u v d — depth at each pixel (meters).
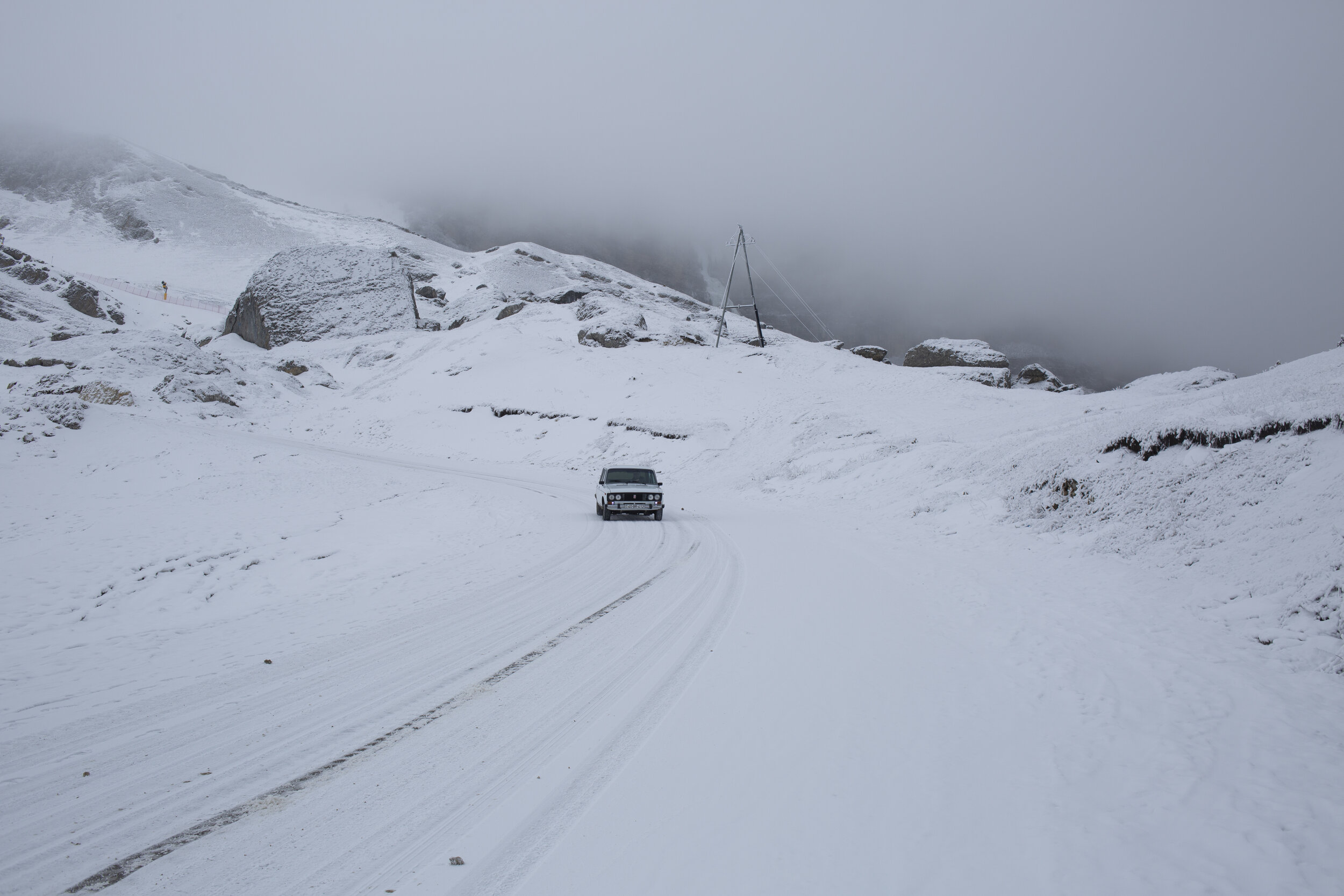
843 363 57.41
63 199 174.25
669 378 47.72
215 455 28.08
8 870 3.28
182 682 6.25
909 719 5.05
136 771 4.41
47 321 73.50
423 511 20.81
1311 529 8.42
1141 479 12.66
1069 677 6.05
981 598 9.18
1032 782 4.11
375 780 4.19
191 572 12.73
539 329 73.62
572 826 3.58
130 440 28.47
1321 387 12.44
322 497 23.27
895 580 10.35
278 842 3.52
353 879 3.17
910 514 17.53
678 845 3.38
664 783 4.04
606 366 52.47
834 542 14.47
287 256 85.38
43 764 4.52
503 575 11.34
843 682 5.84
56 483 22.47
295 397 56.97
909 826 3.57
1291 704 5.46
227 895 3.06
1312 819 3.70
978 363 67.44
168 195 179.62
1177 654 6.71
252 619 8.85
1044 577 10.51
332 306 81.06
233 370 56.66
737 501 24.78
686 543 14.48
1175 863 3.26
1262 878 3.14
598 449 38.94
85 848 3.49
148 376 49.75
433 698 5.66
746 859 3.25
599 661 6.53
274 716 5.34
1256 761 4.45
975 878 3.11
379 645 7.33
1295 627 6.95
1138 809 3.80
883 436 28.80
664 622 7.93
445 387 54.59
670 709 5.23
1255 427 11.66
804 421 34.72
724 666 6.25
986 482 17.42
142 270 132.88
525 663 6.53
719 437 37.00
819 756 4.41
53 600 10.77
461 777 4.21
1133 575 9.90
